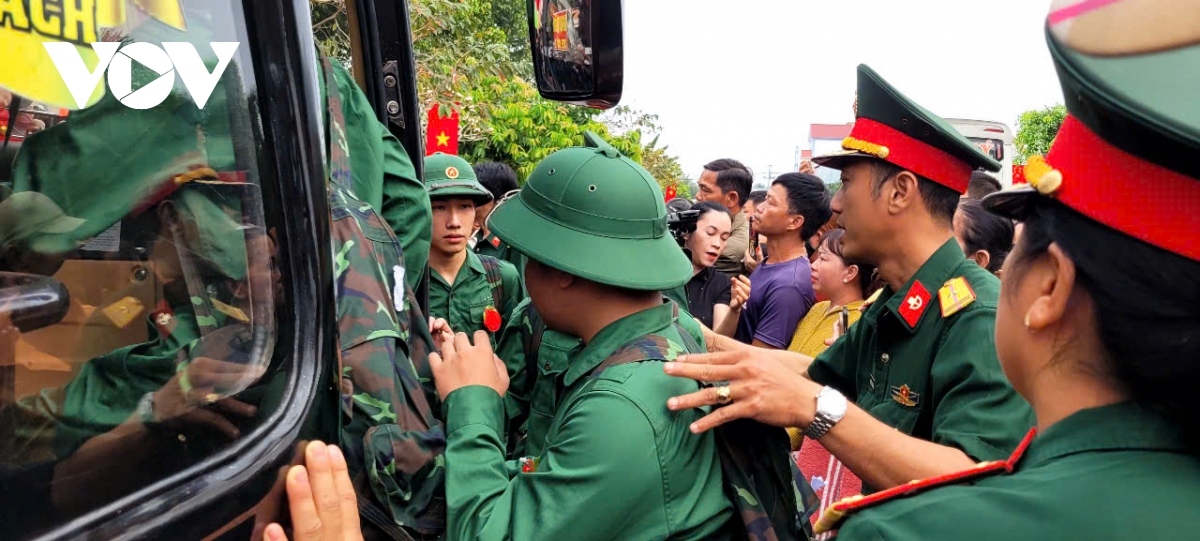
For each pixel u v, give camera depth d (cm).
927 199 198
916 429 196
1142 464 82
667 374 146
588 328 160
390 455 136
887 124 200
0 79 86
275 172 109
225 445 96
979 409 170
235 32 107
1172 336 77
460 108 942
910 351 197
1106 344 83
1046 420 92
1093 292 83
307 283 111
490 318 346
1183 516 78
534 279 161
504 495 146
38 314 85
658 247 156
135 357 92
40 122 89
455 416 155
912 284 197
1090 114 79
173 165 99
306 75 115
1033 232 91
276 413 103
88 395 87
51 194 89
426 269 227
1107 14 79
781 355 246
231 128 104
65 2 90
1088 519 80
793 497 152
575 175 155
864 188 202
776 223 372
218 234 102
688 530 144
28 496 79
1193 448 83
